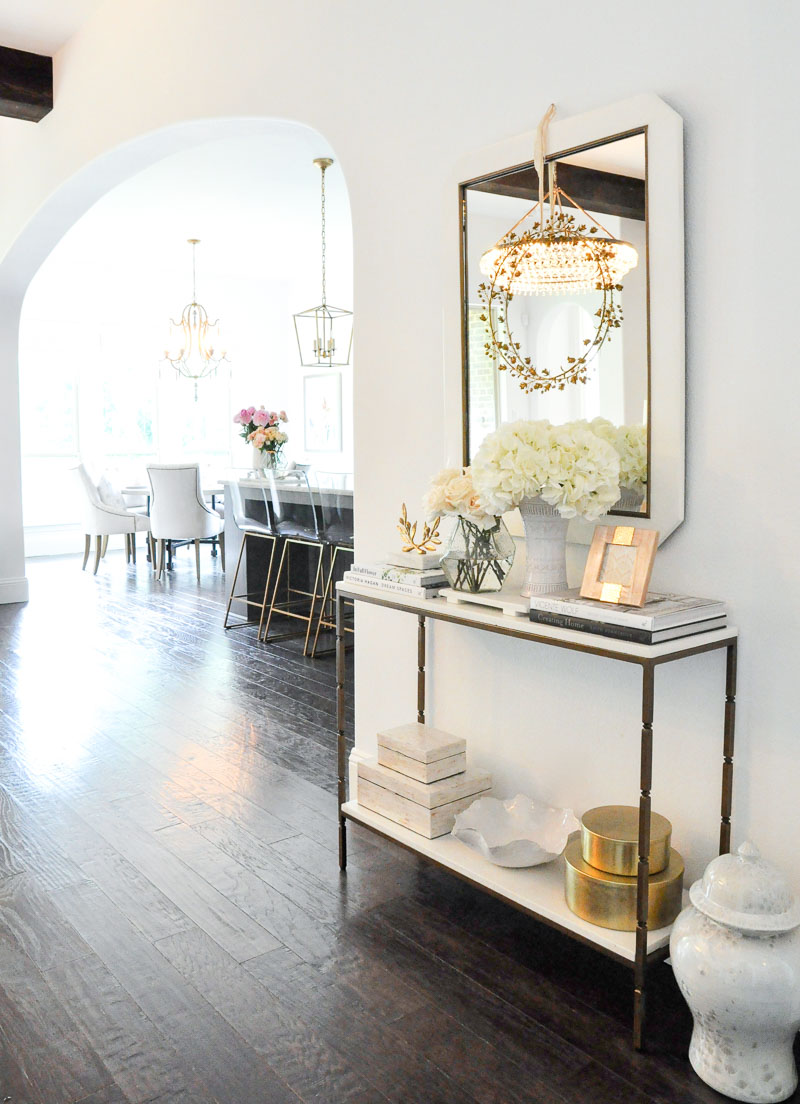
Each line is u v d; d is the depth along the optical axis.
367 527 3.03
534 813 2.43
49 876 2.67
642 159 2.06
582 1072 1.82
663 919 1.96
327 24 2.98
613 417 2.17
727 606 2.01
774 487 1.91
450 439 2.60
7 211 5.66
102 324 9.59
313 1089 1.79
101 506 8.09
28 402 9.27
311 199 7.05
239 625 6.09
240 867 2.71
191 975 2.17
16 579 6.82
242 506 5.96
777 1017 1.68
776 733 1.95
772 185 1.86
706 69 1.95
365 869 2.70
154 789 3.31
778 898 1.72
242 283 10.45
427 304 2.72
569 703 2.41
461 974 2.16
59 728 3.98
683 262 2.00
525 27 2.33
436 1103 1.74
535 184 2.32
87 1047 1.92
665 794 2.21
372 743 3.12
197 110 3.58
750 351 1.92
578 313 2.23
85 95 4.44
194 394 10.20
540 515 2.14
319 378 10.27
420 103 2.67
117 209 7.34
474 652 2.68
